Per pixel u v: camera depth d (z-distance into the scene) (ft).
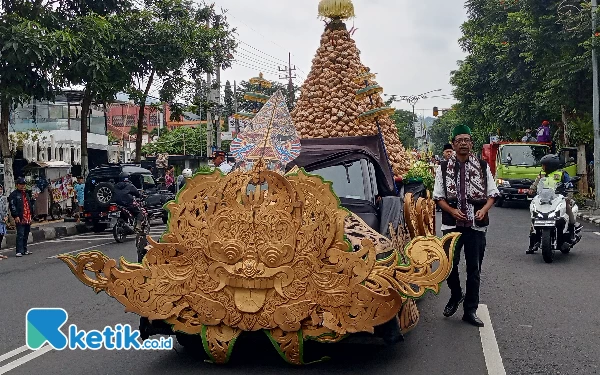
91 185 65.05
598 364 18.06
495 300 26.78
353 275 16.29
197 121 206.08
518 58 83.61
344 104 38.04
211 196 16.94
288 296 16.47
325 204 16.53
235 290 16.76
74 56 58.08
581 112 78.02
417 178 36.55
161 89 77.92
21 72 53.01
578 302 26.35
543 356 18.85
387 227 19.62
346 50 39.24
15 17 52.85
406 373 17.13
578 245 44.98
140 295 17.20
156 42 70.23
